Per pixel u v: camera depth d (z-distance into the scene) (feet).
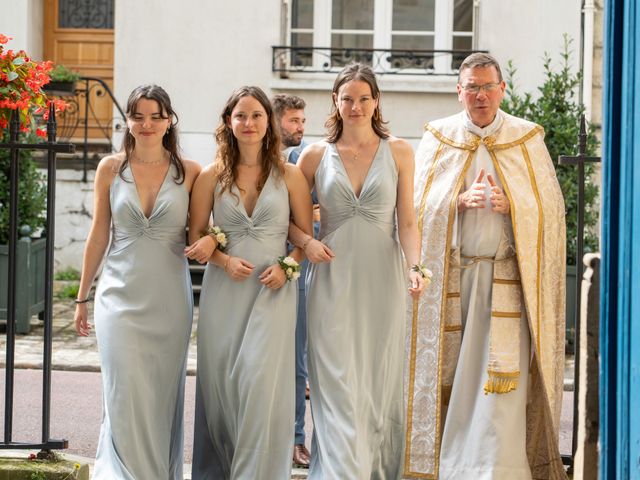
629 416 10.41
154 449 15.69
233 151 16.05
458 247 17.40
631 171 10.41
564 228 17.66
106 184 16.06
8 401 16.62
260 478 15.60
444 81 40.42
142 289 15.81
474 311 17.39
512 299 17.22
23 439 21.33
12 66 16.71
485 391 16.98
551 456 17.15
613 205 10.89
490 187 17.38
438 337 17.37
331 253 15.99
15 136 16.46
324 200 16.33
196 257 15.70
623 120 10.64
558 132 30.50
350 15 40.93
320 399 16.07
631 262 10.39
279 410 15.83
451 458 17.30
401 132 40.52
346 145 16.38
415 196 17.78
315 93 40.32
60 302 36.19
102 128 42.06
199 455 16.48
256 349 15.66
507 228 17.35
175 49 40.09
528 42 39.01
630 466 10.37
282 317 15.85
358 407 15.97
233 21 40.11
